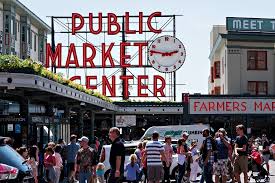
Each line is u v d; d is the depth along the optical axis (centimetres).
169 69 5241
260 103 4697
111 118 5294
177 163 2312
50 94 2470
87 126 5331
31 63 2031
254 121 4944
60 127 3203
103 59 5388
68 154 2234
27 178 1021
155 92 5222
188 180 2244
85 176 1692
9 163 991
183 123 4738
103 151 1789
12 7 5022
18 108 2508
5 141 1042
